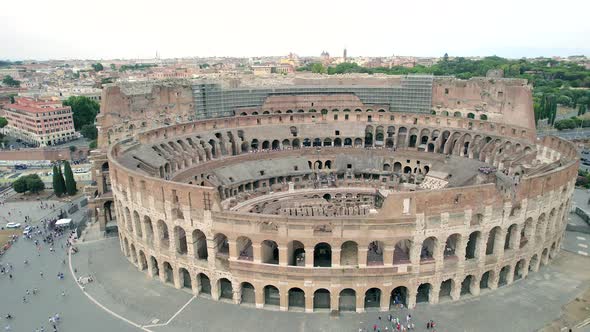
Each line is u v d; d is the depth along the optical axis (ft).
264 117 445.78
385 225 213.46
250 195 377.91
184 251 256.11
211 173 380.58
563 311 226.58
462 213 220.43
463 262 230.89
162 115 451.94
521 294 242.17
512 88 432.25
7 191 470.39
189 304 236.63
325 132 448.24
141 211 252.01
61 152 597.52
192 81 488.44
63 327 220.02
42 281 266.77
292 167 412.36
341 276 220.02
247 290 239.09
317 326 217.36
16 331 217.77
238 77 598.75
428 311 228.22
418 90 489.67
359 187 401.70
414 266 223.10
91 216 356.59
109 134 387.55
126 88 427.74
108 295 248.11
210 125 419.74
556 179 247.91
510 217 233.96
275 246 252.01
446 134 423.23
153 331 214.69
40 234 345.10
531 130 363.15
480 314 224.74
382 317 224.53
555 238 273.33
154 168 323.98
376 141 457.27
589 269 269.44
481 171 351.67
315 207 348.79
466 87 468.34
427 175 389.60
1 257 301.84
